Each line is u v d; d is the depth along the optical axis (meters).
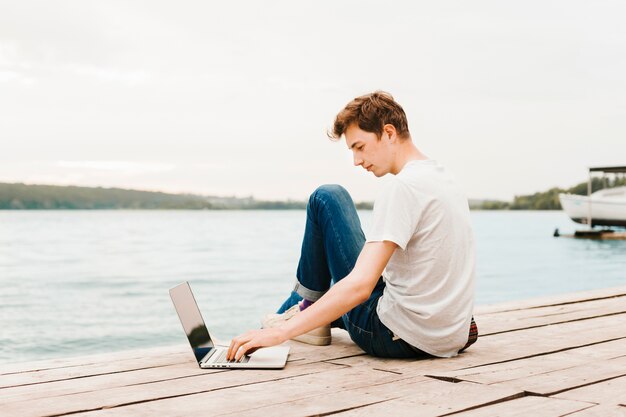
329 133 2.43
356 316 2.49
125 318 11.60
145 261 25.02
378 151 2.32
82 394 1.93
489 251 28.19
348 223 2.48
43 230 58.53
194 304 2.57
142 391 1.97
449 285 2.31
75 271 20.92
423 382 2.06
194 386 2.03
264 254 28.92
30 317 11.68
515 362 2.38
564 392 1.93
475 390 1.94
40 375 2.19
